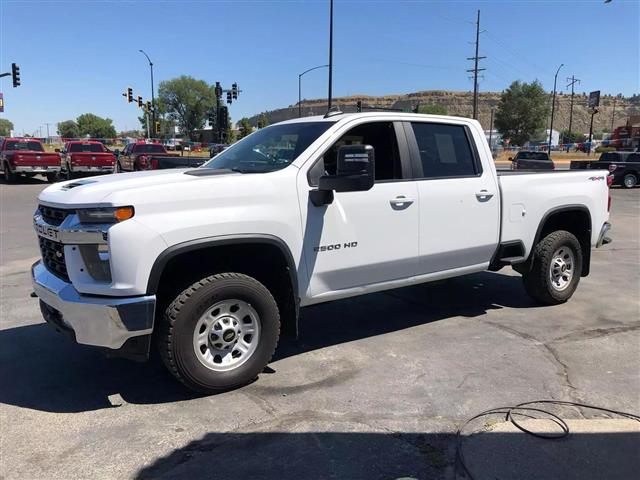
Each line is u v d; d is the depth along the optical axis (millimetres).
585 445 3232
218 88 34375
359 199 4418
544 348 4840
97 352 4727
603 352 4746
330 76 29844
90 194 3549
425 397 3891
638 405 3783
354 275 4512
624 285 7156
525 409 3709
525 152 30938
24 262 8289
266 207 3938
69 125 154375
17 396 3914
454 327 5422
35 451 3201
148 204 3500
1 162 24109
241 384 4008
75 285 3562
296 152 4328
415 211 4766
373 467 3045
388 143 4766
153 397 3904
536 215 5762
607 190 6508
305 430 3439
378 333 5258
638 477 2928
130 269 3439
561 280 6133
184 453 3182
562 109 167500
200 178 3814
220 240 3713
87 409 3723
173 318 3650
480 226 5281
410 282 4938
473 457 3107
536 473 2961
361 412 3674
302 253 4160
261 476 2959
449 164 5121
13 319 5582
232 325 3914
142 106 42250
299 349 4840
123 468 3033
